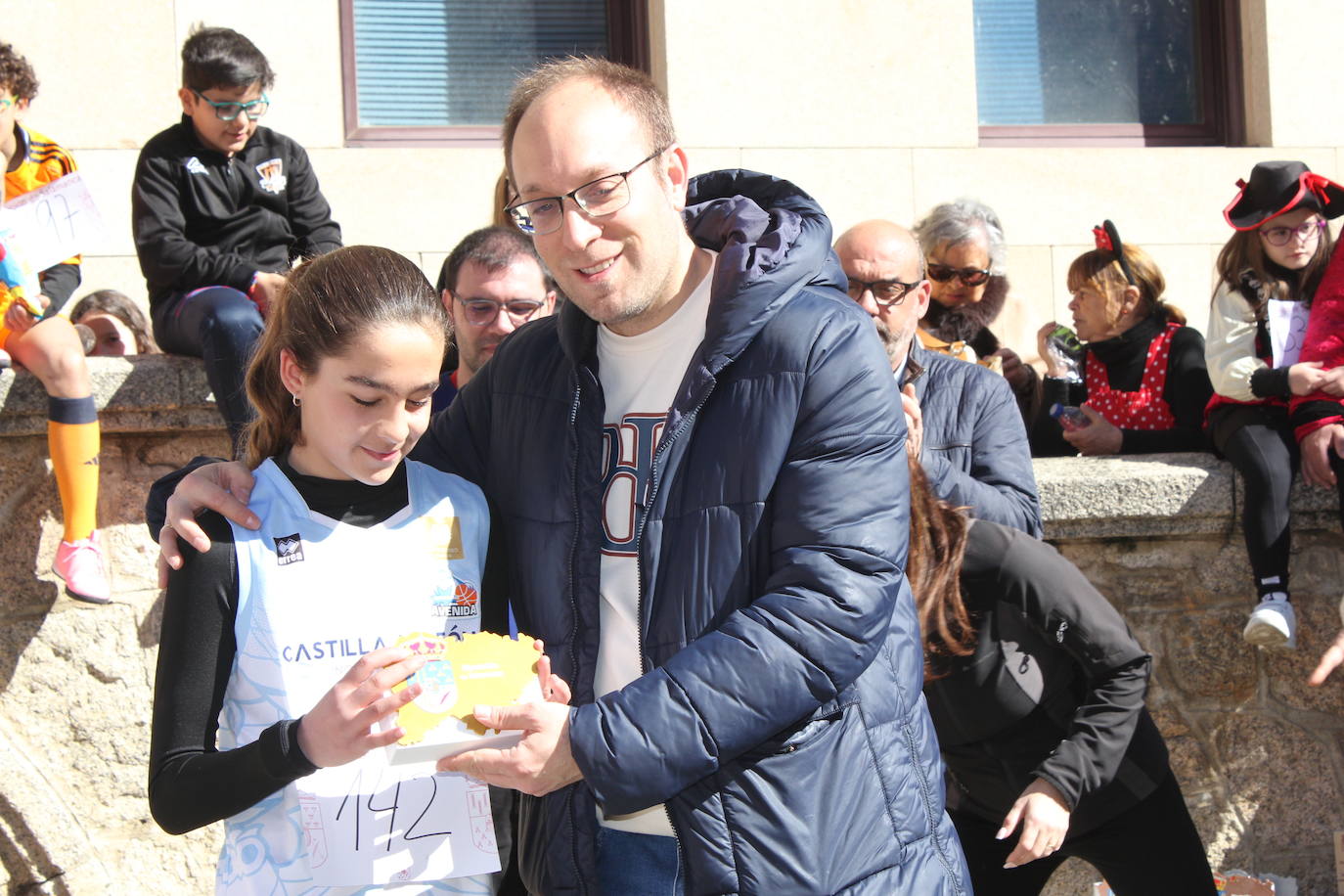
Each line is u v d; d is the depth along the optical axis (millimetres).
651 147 1865
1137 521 3678
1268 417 3705
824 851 1822
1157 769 2746
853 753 1860
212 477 1859
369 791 1819
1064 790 2514
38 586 3189
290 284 1834
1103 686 2592
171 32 4824
